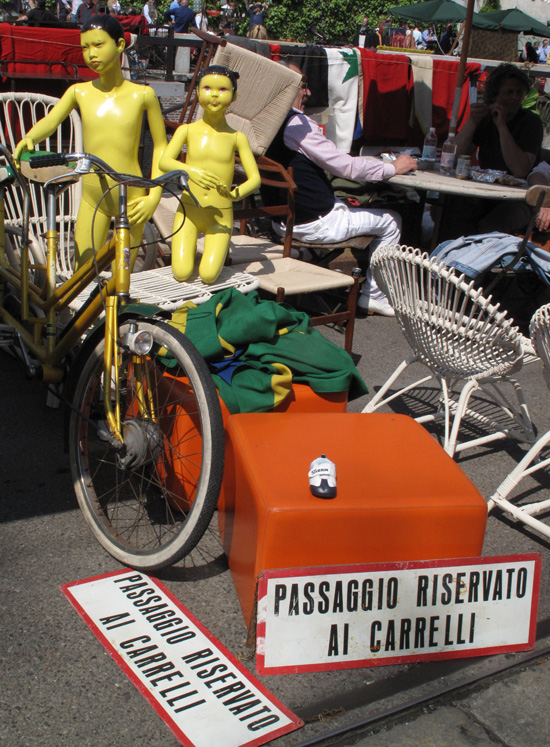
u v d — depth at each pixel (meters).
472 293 2.69
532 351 3.02
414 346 3.23
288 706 1.96
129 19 12.30
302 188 4.74
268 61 4.16
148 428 2.36
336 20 30.06
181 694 1.95
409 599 2.10
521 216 5.33
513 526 2.91
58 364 3.01
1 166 3.02
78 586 2.33
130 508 2.78
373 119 6.23
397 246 2.96
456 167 5.45
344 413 2.64
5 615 2.19
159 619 2.21
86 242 3.44
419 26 24.02
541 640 2.29
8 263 3.36
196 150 3.48
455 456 3.45
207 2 23.52
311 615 2.02
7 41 6.40
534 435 3.32
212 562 2.53
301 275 4.06
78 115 3.78
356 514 2.02
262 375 2.64
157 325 2.30
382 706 1.98
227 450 2.45
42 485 2.89
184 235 3.60
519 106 5.62
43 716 1.86
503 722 1.97
